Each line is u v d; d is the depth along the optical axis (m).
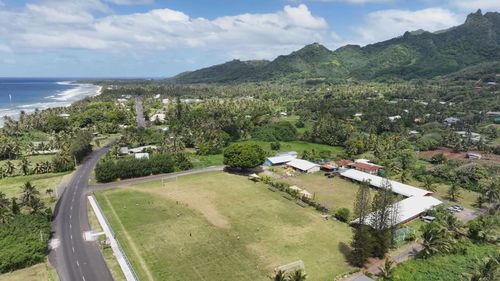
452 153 191.00
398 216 102.81
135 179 147.50
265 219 107.50
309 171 159.50
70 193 129.50
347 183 144.50
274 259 84.50
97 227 101.19
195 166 167.75
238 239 94.44
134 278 76.25
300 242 93.06
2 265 78.19
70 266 81.06
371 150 197.88
